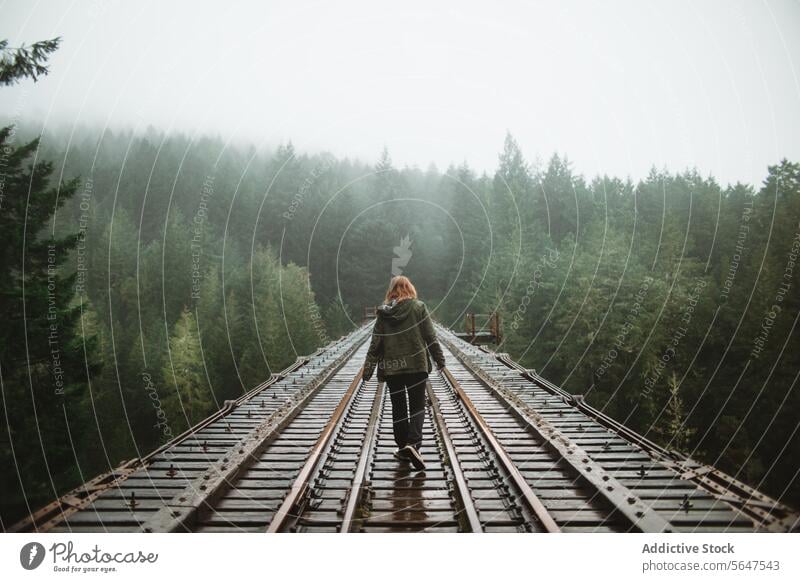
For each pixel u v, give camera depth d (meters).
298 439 5.87
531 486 4.25
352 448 5.43
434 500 3.92
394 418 4.70
